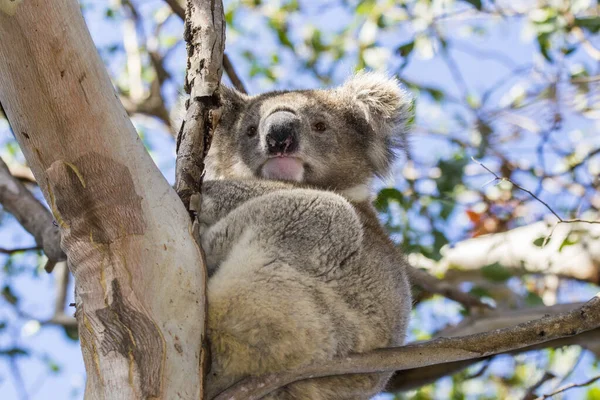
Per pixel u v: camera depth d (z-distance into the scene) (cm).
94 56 559
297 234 736
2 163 1187
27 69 543
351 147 1020
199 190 671
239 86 1170
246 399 682
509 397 1411
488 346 713
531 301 1302
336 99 1042
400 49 1309
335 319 727
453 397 1467
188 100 722
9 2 524
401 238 1213
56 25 539
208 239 751
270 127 948
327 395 747
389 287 784
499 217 1401
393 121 1049
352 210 767
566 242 1059
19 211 1145
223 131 1026
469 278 1384
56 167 573
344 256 746
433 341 721
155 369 571
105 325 577
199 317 607
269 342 690
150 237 589
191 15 734
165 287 590
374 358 715
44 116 558
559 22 1324
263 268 709
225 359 692
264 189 836
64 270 1397
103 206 581
